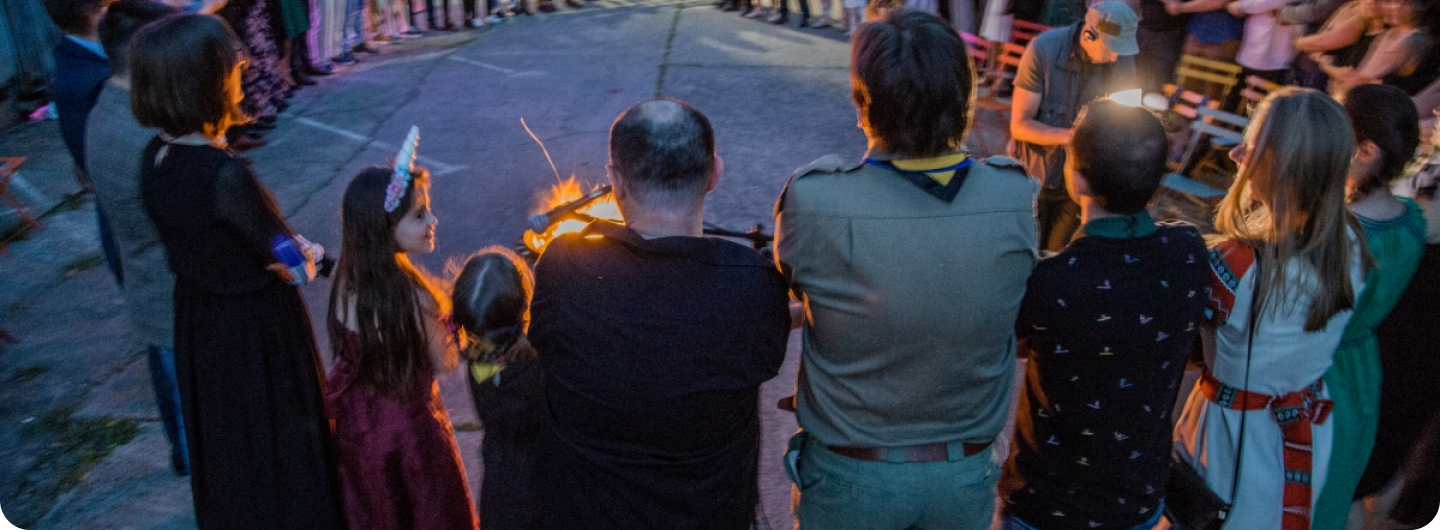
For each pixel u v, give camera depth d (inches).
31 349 155.9
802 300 72.9
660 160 64.4
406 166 83.4
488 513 90.1
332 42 300.5
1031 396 76.7
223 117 85.7
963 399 70.9
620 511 70.7
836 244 65.8
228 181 84.3
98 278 178.4
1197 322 71.3
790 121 249.4
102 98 91.6
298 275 91.1
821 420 73.6
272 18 266.5
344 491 94.2
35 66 263.0
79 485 125.5
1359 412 88.6
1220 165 210.7
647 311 65.4
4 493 124.0
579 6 394.3
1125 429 72.4
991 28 250.2
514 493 88.4
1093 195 69.1
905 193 65.6
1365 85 84.3
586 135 241.8
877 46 64.7
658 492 69.8
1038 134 128.0
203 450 96.3
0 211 205.9
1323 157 73.4
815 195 66.2
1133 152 65.6
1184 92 184.4
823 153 228.1
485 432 88.2
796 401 77.6
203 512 99.7
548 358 69.2
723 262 66.5
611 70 297.7
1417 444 98.3
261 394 92.6
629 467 69.3
